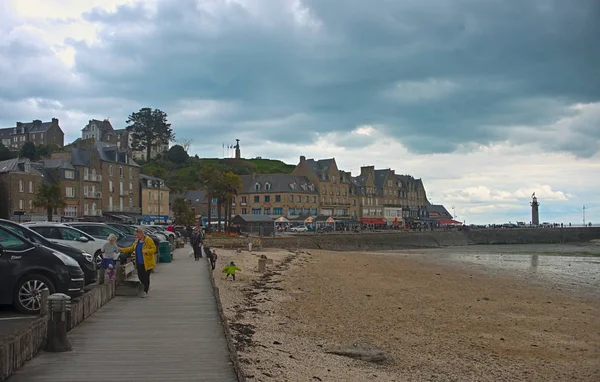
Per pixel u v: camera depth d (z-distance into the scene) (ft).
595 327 63.67
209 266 82.94
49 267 40.57
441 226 461.37
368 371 40.75
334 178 369.09
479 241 369.09
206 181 240.73
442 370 43.14
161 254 99.60
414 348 50.01
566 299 86.79
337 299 78.43
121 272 54.85
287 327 55.26
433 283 105.29
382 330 57.31
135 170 287.28
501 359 47.88
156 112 459.32
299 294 81.35
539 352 51.03
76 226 76.89
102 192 256.32
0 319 37.91
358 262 159.94
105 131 450.71
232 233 232.53
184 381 25.84
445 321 64.28
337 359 43.42
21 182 207.41
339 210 370.12
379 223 389.60
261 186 337.52
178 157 455.22
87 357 29.86
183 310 45.98
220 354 31.07
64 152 247.91
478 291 94.22
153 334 36.22
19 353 27.14
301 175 363.35
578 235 406.41
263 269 111.86
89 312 43.09
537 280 115.96
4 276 39.27
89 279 50.96
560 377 43.16
